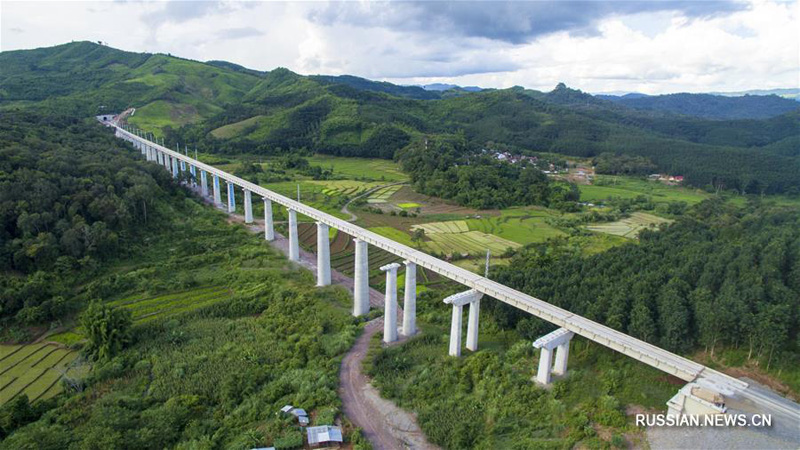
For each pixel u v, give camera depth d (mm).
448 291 107000
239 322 94312
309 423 64875
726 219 151000
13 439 60250
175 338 86438
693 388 57312
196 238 135750
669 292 78875
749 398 57844
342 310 100312
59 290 97625
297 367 79312
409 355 82875
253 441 60125
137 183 140625
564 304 84562
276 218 164750
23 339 85562
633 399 64250
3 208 106625
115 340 81750
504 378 71750
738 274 85188
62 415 66375
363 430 64500
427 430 64188
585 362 74438
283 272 116000
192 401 68938
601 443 56531
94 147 182250
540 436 60375
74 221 114125
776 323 68062
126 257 118062
